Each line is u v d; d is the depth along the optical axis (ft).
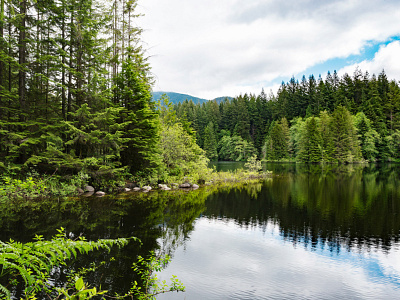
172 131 75.97
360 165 137.28
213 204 44.65
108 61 59.11
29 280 6.05
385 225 31.89
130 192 54.44
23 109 46.85
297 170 114.42
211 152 228.63
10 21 41.98
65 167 51.31
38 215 33.55
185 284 17.78
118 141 52.34
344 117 151.33
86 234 26.86
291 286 17.81
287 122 217.36
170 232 28.86
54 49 51.31
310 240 26.99
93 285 16.72
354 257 22.75
